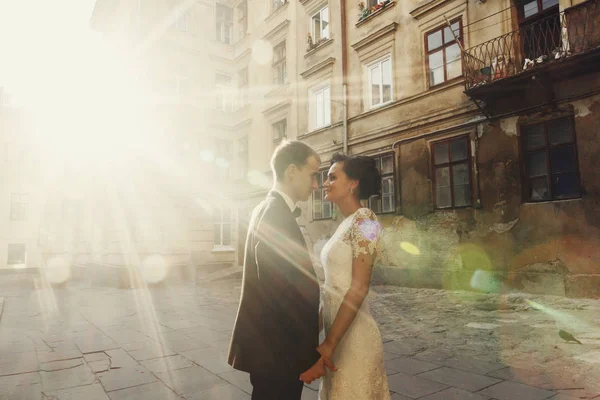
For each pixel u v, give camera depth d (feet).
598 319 18.60
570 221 25.02
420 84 35.50
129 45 53.31
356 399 5.23
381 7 39.40
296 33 51.42
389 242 36.42
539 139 27.25
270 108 54.44
